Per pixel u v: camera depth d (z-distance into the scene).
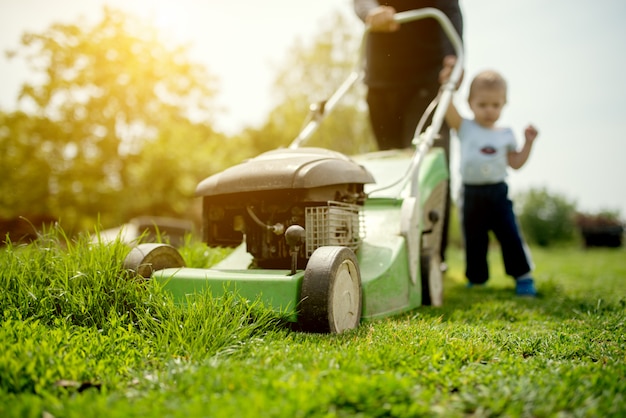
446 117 5.33
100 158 22.23
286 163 3.10
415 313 3.64
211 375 1.89
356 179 3.30
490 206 5.27
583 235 30.02
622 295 4.84
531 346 2.57
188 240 4.42
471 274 5.71
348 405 1.65
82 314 2.84
